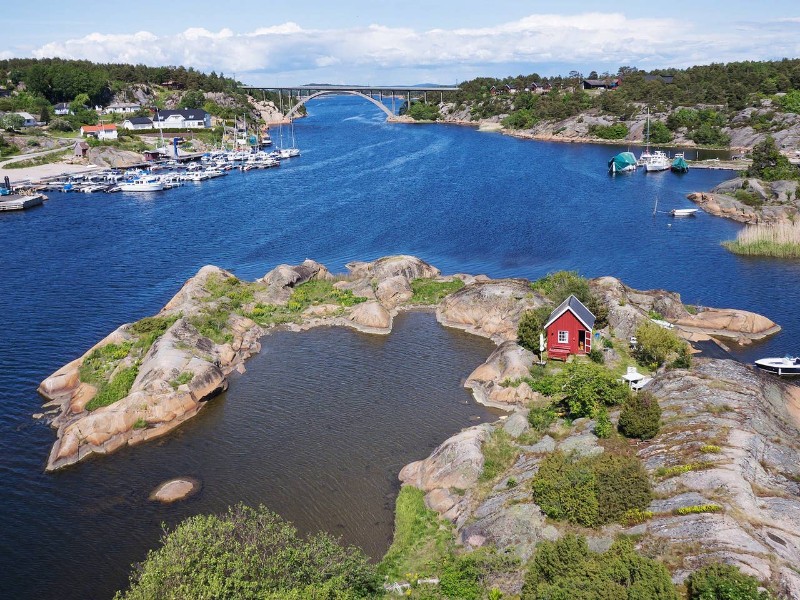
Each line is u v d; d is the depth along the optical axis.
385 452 43.19
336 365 56.62
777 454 34.44
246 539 28.09
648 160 160.50
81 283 80.06
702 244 92.88
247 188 143.75
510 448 40.25
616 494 31.23
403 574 31.70
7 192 134.88
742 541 26.73
